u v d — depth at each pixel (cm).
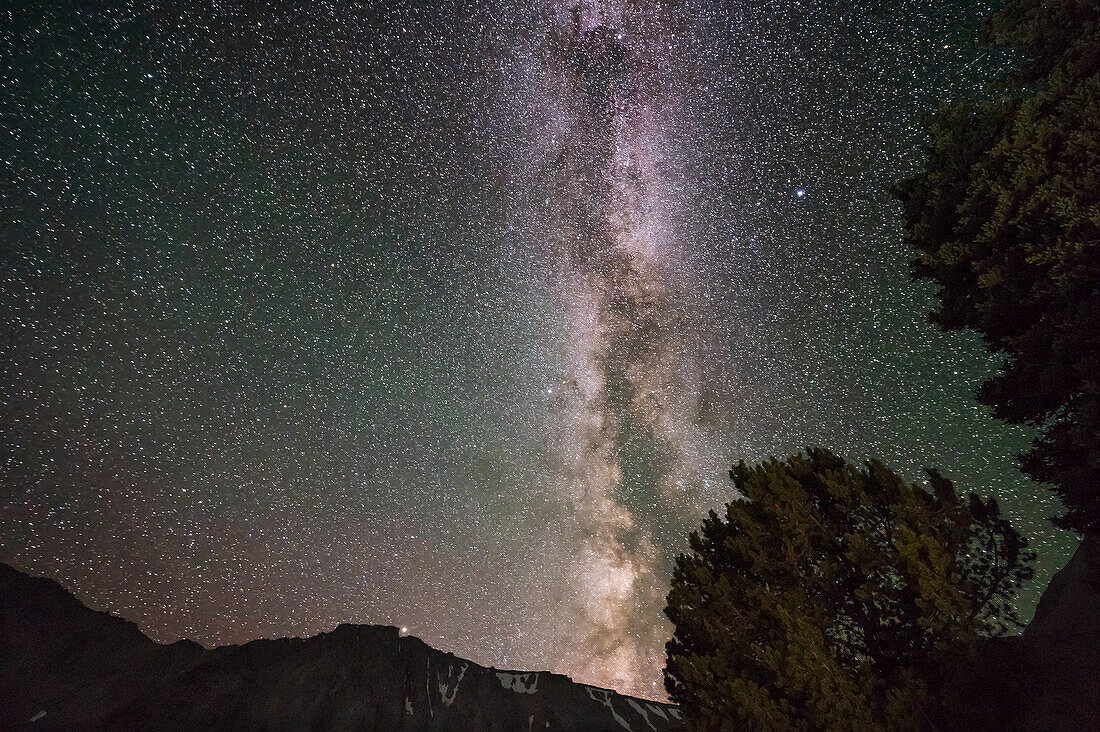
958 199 904
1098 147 691
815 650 756
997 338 879
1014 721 681
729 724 775
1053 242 755
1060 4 798
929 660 744
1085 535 777
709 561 1001
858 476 905
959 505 835
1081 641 815
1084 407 700
